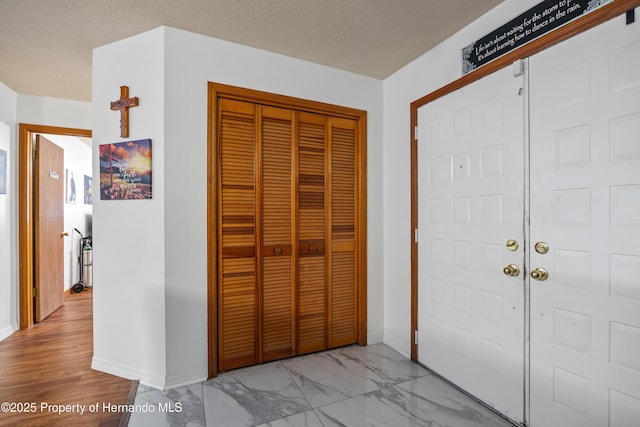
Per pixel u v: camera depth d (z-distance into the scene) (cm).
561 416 154
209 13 193
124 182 216
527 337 168
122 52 220
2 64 254
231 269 230
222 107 226
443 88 220
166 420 176
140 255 214
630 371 131
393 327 273
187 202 212
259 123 238
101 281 228
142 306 214
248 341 237
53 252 370
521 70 170
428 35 216
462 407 189
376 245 282
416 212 245
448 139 217
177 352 210
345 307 274
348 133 274
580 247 147
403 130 261
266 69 237
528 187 168
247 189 235
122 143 217
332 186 267
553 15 156
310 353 261
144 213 212
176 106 209
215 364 222
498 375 183
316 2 182
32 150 330
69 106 331
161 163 206
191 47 213
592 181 143
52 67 258
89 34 213
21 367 237
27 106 315
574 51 149
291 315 252
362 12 191
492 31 187
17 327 313
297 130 253
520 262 171
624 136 133
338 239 270
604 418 139
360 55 243
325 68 260
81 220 504
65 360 248
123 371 221
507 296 178
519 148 172
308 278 258
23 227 317
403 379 221
